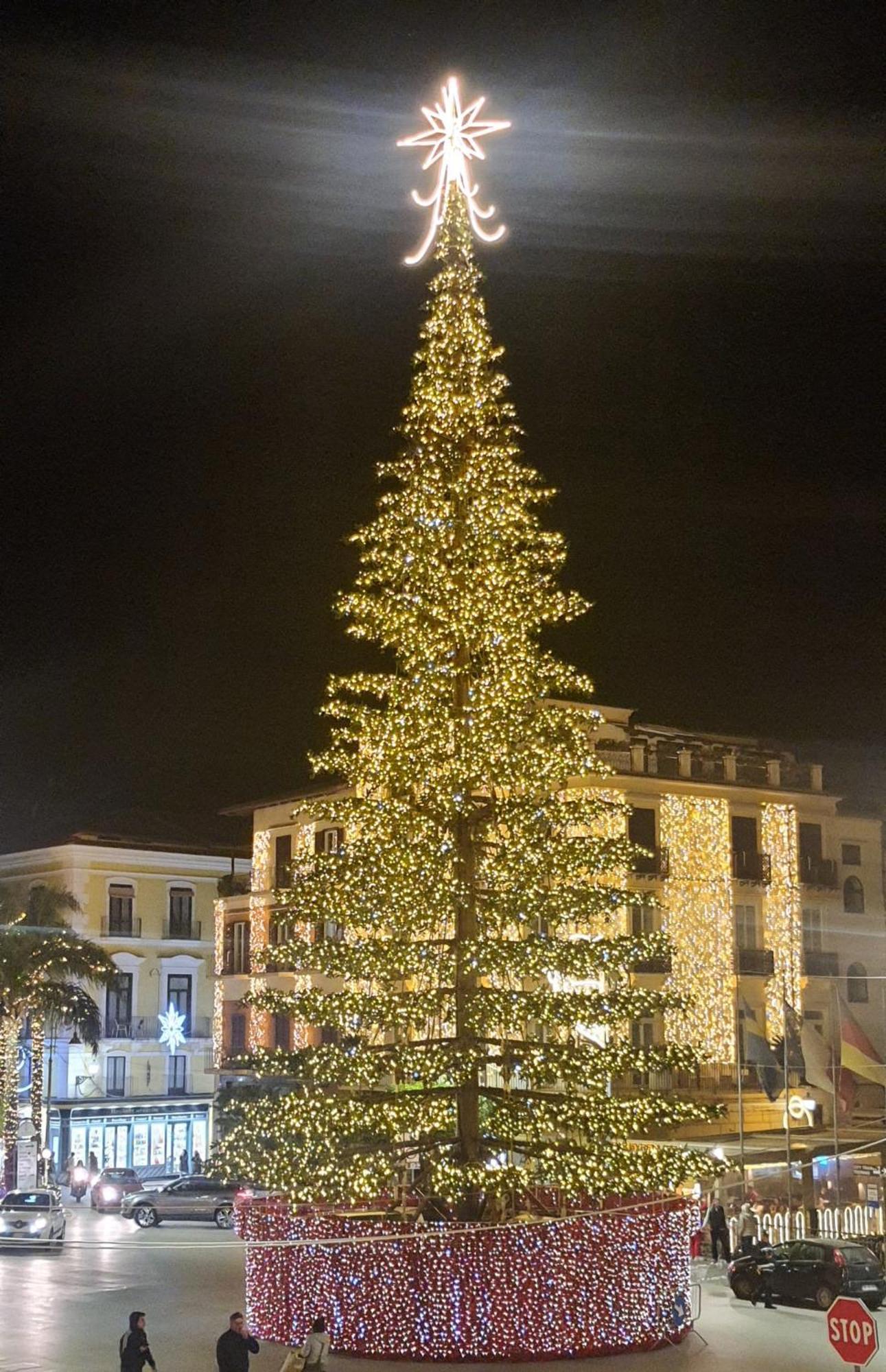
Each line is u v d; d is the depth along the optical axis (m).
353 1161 23.42
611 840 25.62
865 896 58.53
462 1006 24.48
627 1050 24.69
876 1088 49.62
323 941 25.44
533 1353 22.08
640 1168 23.42
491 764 24.83
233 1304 27.38
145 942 65.50
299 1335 23.47
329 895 25.33
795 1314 27.45
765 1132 44.41
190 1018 66.25
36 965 51.72
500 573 25.70
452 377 26.80
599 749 53.16
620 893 25.44
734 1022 52.31
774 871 55.66
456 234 27.42
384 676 26.11
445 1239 22.47
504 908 24.92
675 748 55.53
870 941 57.88
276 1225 24.83
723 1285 31.77
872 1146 40.41
